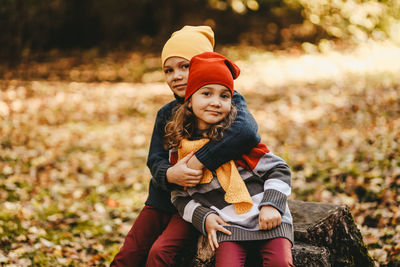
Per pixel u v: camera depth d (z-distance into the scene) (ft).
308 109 21.95
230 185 6.65
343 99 22.45
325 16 39.32
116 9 44.70
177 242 7.09
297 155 16.01
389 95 21.62
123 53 41.06
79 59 39.45
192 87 6.89
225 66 6.94
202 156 6.81
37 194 14.44
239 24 43.16
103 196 14.65
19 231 11.74
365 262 8.44
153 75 33.32
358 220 11.23
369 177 13.20
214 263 7.04
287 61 34.83
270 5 42.70
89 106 25.98
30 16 39.55
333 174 13.83
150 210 7.82
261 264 7.00
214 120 6.83
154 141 7.95
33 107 25.48
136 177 16.03
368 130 17.04
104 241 11.69
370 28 38.78
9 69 35.68
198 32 8.13
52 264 10.32
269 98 25.02
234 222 6.59
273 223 6.38
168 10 43.70
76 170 16.72
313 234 7.59
